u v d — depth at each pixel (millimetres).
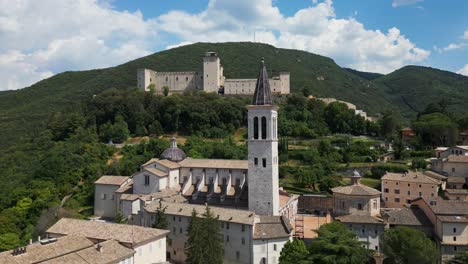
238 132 191750
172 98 196500
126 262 67688
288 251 76938
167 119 191250
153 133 188875
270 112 91062
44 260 60094
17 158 161750
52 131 188000
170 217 90625
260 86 92750
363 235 94250
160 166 110375
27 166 149625
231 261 83875
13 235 103000
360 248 70562
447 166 139250
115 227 77812
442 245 89375
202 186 109688
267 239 81875
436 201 98500
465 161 136500
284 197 110562
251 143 92625
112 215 116312
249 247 81250
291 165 150500
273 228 83688
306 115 198125
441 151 153750
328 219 106312
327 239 70688
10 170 150250
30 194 124562
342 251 68438
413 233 82812
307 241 89562
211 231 75688
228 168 108000
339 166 149250
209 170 110375
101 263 62062
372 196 104188
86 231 77000
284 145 162250
